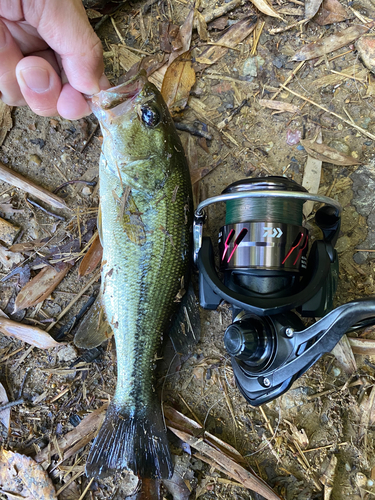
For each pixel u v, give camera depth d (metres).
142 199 0.22
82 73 0.20
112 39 0.27
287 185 0.20
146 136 0.22
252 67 0.27
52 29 0.19
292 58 0.27
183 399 0.26
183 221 0.23
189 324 0.25
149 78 0.27
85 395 0.26
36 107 0.21
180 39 0.27
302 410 0.26
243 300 0.19
